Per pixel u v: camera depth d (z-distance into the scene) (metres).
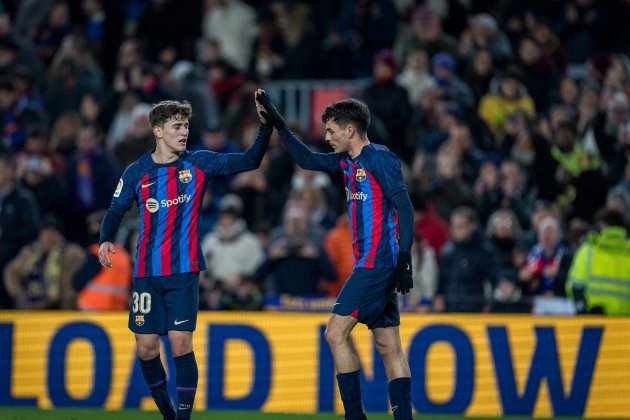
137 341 25.45
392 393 24.75
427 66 52.75
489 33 52.69
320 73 55.53
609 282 36.16
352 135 24.75
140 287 25.25
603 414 34.44
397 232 24.64
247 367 35.22
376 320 24.84
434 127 48.53
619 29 54.56
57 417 32.75
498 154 46.84
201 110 50.00
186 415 25.00
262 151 25.38
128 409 35.00
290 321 35.22
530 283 39.16
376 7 57.16
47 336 35.66
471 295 38.56
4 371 35.69
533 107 50.56
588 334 34.59
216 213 46.66
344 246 41.62
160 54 56.62
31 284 41.94
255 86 51.31
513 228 41.00
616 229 36.28
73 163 47.88
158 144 25.25
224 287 39.97
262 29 56.16
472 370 34.81
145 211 25.03
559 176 44.88
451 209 44.25
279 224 46.81
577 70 53.66
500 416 34.47
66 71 54.12
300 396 35.00
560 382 34.59
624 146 45.38
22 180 47.16
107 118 51.78
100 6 59.28
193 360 25.14
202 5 58.88
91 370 35.47
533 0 55.66
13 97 51.72
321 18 58.34
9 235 44.00
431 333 35.03
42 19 59.47
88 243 43.28
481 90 51.12
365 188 24.58
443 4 56.12
